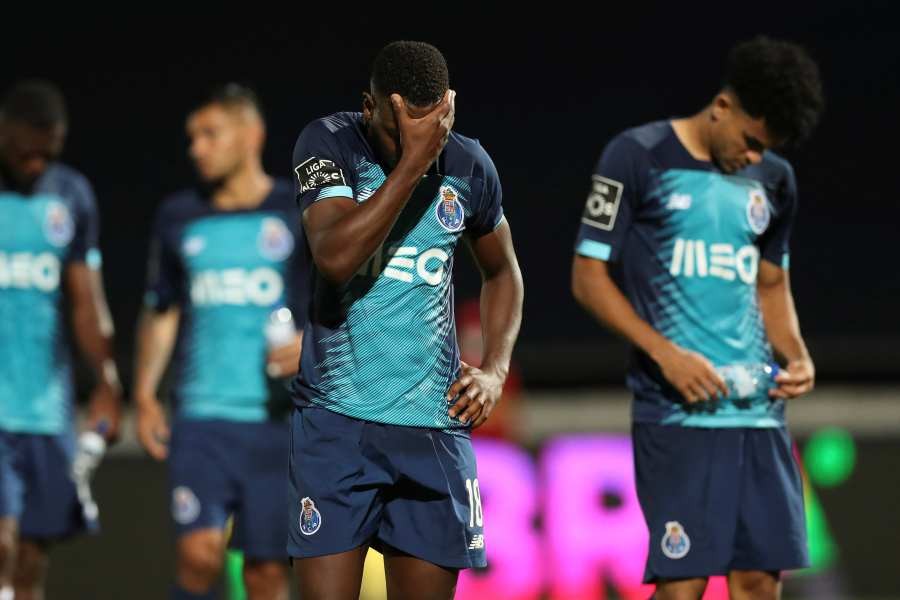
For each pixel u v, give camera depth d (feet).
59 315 62.34
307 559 38.58
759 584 48.32
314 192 37.96
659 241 47.65
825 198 85.56
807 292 84.64
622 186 47.67
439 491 38.75
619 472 77.36
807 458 78.64
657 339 46.62
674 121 48.57
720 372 47.32
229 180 61.31
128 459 76.95
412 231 38.50
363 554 39.09
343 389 38.58
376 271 38.34
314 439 38.68
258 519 59.62
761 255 50.19
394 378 38.60
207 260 60.59
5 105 60.80
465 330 80.02
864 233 85.20
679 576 47.21
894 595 76.84
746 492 47.42
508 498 76.48
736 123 46.26
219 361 60.08
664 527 47.29
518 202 85.20
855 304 84.53
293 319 61.00
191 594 59.31
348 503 38.40
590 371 82.74
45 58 85.66
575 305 83.92
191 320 60.80
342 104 85.76
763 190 48.32
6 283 60.85
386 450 38.52
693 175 47.52
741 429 47.50
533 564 75.36
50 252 61.72
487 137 85.71
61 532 62.34
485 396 39.32
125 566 76.18
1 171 61.46
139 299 84.89
